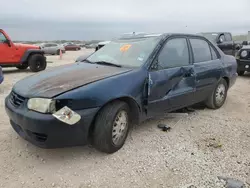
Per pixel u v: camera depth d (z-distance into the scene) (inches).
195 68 158.7
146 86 127.7
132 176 101.3
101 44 393.1
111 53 153.6
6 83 307.0
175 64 146.9
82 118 102.8
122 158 114.7
